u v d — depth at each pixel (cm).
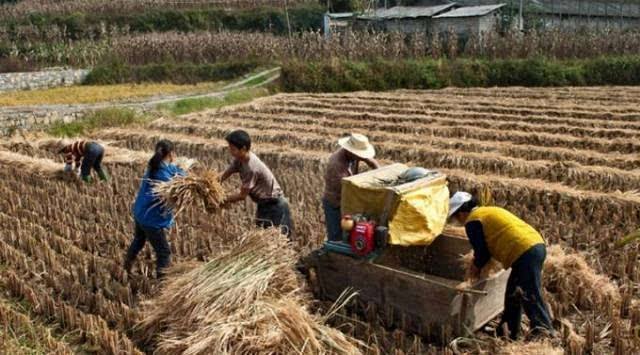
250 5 5103
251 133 1800
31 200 1152
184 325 645
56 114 2152
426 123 1961
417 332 696
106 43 3997
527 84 3181
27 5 5034
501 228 659
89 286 823
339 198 809
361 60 3388
